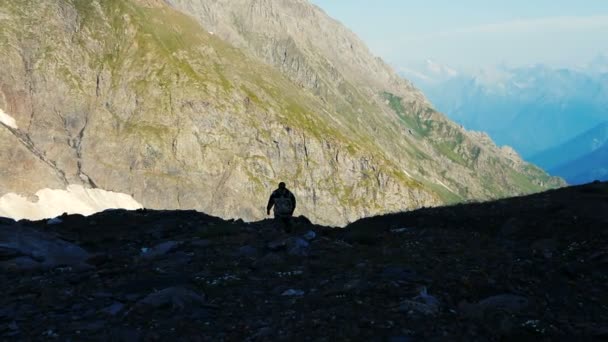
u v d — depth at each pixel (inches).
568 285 521.3
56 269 605.3
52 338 378.3
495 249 669.9
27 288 508.7
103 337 377.7
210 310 441.7
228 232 832.9
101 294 482.3
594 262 600.1
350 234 805.9
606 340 378.9
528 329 390.9
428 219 970.1
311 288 502.9
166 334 386.0
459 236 773.3
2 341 374.9
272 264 608.4
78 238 805.9
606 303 477.4
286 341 365.7
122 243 789.2
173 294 452.8
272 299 473.7
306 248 681.6
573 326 407.2
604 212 827.4
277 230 865.5
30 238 665.0
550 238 729.6
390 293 462.9
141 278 534.3
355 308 426.0
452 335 374.3
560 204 920.9
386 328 382.9
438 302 438.0
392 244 730.8
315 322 396.5
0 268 586.6
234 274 559.5
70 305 457.4
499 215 925.2
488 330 387.5
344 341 362.0
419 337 370.3
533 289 497.0
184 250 702.5
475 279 504.1
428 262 589.0
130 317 422.0
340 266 592.4
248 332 391.2
